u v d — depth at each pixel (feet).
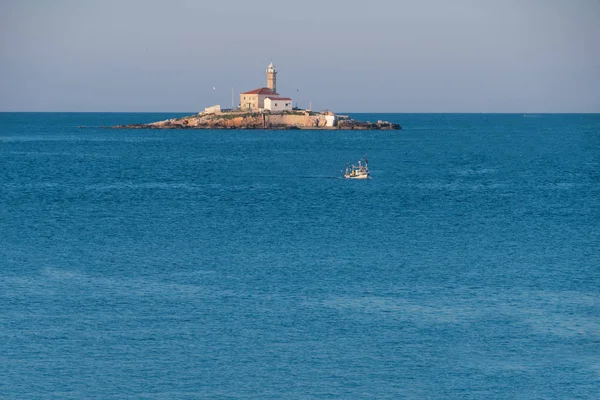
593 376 390.42
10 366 393.91
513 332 442.50
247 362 402.11
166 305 487.20
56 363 397.80
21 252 640.58
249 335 436.35
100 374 386.93
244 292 515.91
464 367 399.24
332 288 526.98
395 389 376.68
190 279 549.13
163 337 433.07
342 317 465.88
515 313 474.08
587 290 524.52
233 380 383.04
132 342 425.69
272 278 552.41
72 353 409.49
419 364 402.11
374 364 401.29
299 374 390.21
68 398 364.17
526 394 373.40
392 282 542.98
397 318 464.65
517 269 583.99
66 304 486.79
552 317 467.52
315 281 545.03
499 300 499.92
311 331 443.73
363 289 524.52
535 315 470.80
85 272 568.41
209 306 485.15
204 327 448.24
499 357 410.72
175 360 403.54
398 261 610.24
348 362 403.34
